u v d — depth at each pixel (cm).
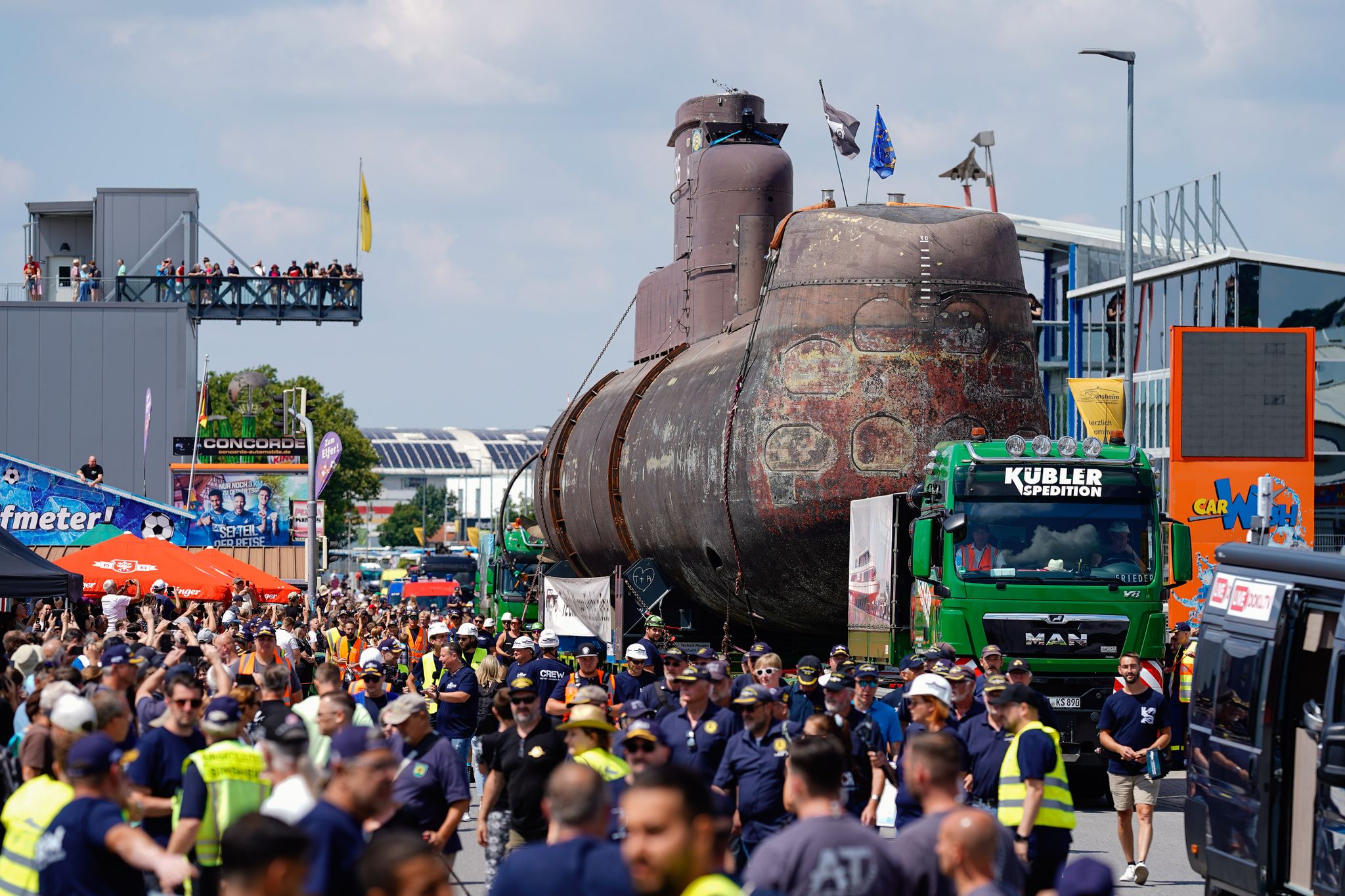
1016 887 1423
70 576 4512
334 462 7425
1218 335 6856
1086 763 3606
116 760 1548
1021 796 2039
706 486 4459
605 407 5941
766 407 4241
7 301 12531
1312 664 2172
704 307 5594
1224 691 2289
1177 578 3700
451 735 3566
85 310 12556
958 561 3606
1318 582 2141
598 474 5644
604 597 5194
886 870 1257
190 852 1823
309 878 1358
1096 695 3619
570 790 1234
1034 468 3675
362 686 3447
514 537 7256
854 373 4178
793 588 4334
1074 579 3616
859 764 2280
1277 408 6888
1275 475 6819
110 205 13150
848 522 4166
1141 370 9688
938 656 2989
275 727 1972
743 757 2080
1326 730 1788
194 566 5572
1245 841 2206
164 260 13112
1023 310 4350
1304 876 2111
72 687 1939
